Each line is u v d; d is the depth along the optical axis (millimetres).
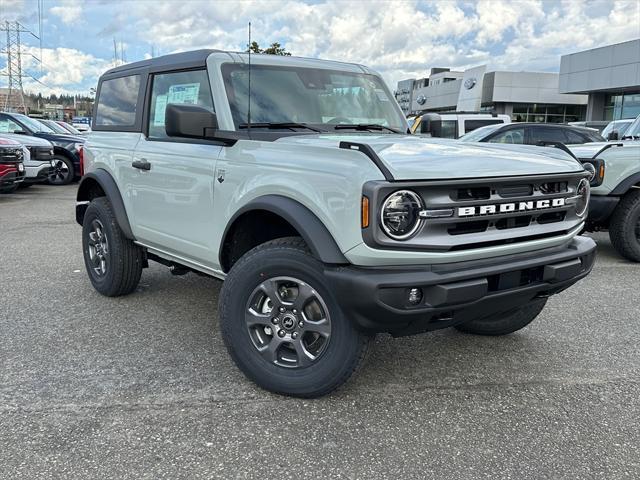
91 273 5219
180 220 3945
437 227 2764
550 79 42500
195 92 3961
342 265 2805
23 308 4789
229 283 3271
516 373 3635
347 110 4211
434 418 3045
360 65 4605
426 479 2521
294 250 3025
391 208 2646
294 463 2623
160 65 4363
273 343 3188
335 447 2756
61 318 4543
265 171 3189
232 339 3301
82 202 5441
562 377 3584
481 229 2934
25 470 2533
